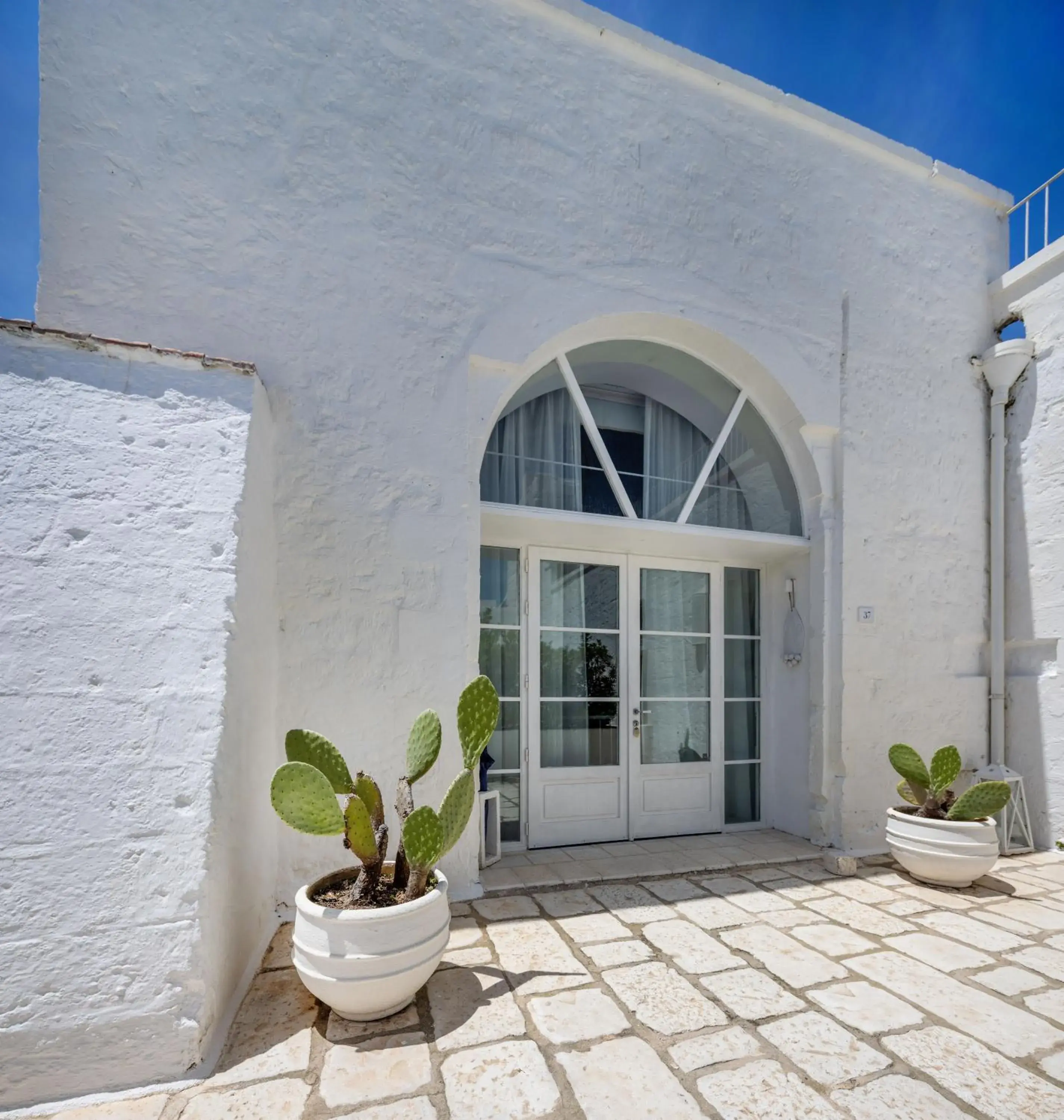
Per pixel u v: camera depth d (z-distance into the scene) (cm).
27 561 198
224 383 242
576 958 263
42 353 215
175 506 221
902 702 442
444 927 228
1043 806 446
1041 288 473
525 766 418
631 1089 183
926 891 349
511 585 430
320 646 309
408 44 345
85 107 289
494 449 402
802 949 274
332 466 317
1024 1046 207
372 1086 183
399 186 339
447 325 345
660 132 405
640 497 439
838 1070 193
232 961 225
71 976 181
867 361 457
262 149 315
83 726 194
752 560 480
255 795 260
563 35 383
